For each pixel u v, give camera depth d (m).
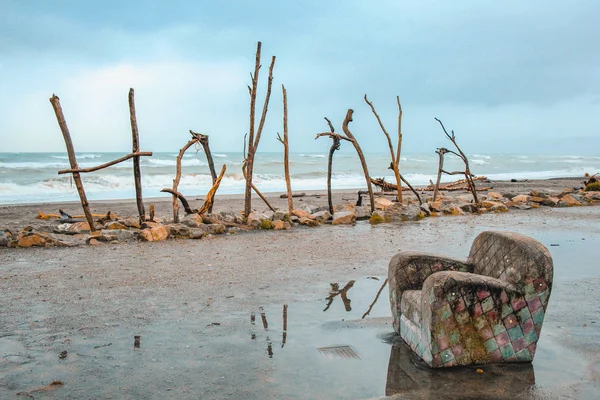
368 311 6.38
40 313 6.28
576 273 8.45
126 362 4.76
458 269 5.37
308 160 71.06
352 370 4.56
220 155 75.56
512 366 4.59
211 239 12.48
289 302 6.77
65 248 11.12
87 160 57.25
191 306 6.57
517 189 30.52
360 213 16.80
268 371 4.55
